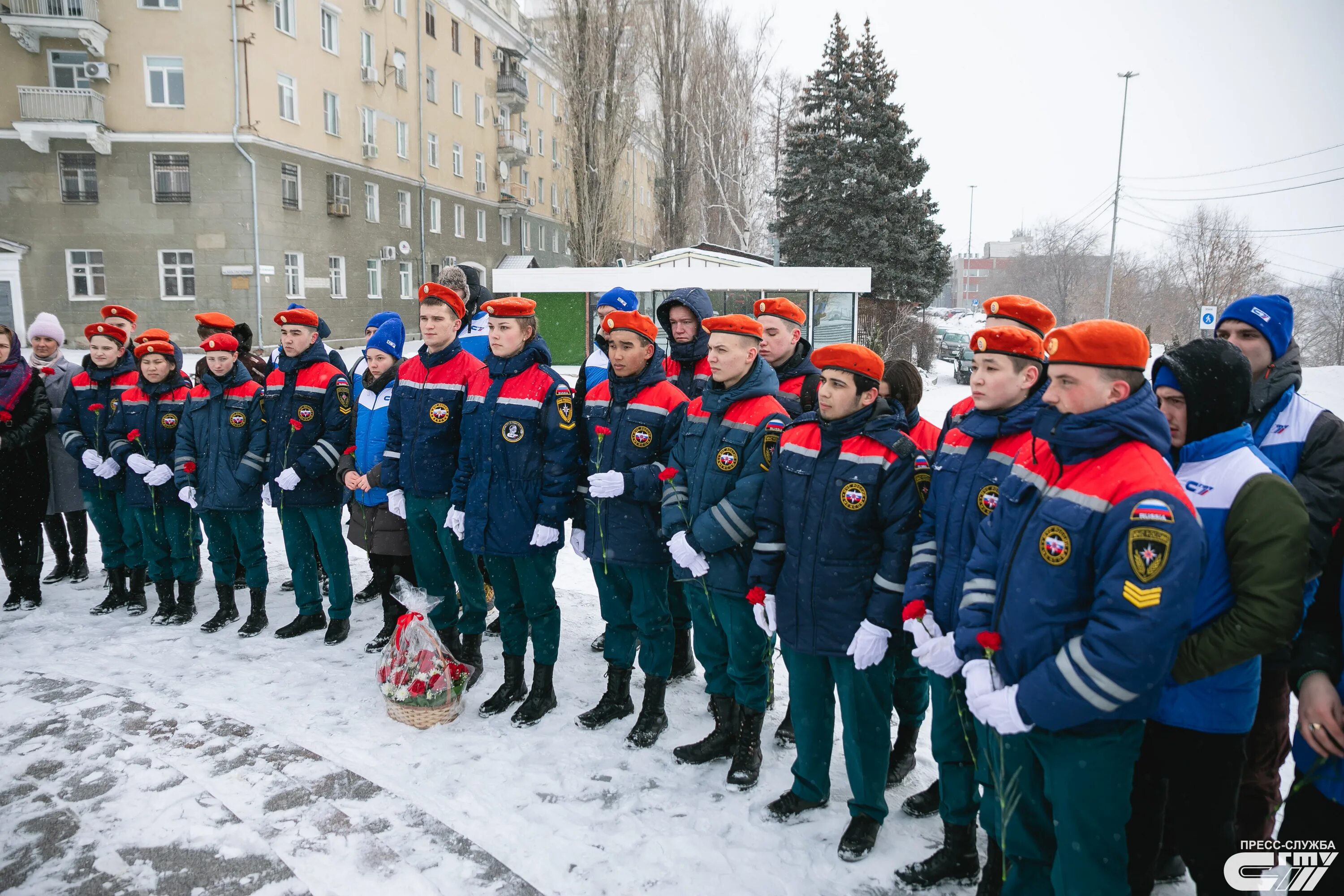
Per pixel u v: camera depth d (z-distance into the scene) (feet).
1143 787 7.78
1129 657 6.11
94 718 12.26
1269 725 8.31
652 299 61.11
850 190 88.38
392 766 11.07
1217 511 6.95
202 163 73.15
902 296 89.40
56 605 17.93
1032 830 7.53
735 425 10.74
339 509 15.56
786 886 8.78
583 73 81.92
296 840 9.30
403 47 97.09
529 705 12.59
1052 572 6.74
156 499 16.28
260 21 73.97
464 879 8.71
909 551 8.94
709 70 105.81
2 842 9.20
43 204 72.95
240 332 19.13
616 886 8.68
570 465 12.26
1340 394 53.98
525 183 135.03
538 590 12.54
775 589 9.93
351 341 88.22
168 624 16.70
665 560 11.99
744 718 10.95
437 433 13.46
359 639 15.92
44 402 17.51
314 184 82.02
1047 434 7.00
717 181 106.83
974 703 7.02
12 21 68.54
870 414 9.30
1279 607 6.41
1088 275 190.29
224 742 11.59
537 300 63.26
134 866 8.79
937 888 8.85
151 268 74.18
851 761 9.43
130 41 71.26
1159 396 7.45
